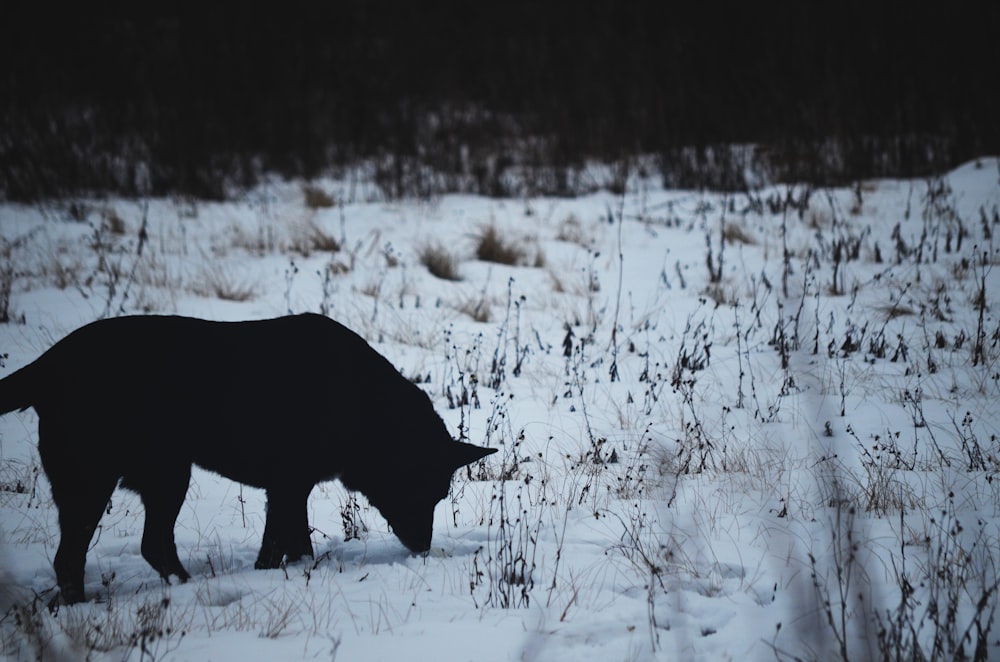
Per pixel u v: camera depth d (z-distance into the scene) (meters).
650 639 12.02
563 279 36.06
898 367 25.20
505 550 15.38
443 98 66.94
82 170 48.84
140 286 32.50
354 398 15.68
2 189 46.69
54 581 14.55
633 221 45.09
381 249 39.72
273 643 12.02
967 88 52.31
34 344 26.53
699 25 61.38
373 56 68.31
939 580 12.95
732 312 31.33
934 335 27.53
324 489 19.70
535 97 65.44
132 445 14.14
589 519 16.66
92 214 44.16
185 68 60.50
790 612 12.67
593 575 14.27
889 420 21.39
